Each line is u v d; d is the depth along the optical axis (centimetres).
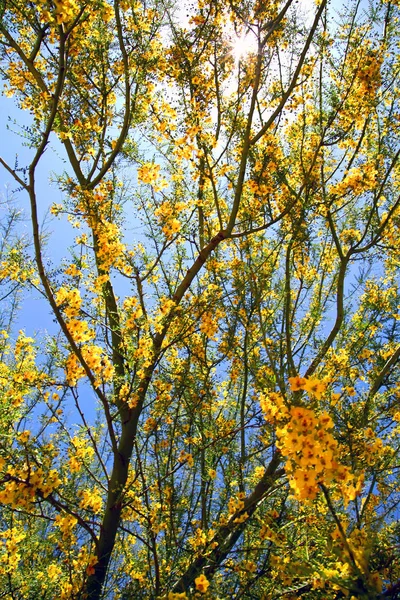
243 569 378
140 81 509
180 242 525
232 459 476
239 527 417
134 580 458
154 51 549
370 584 229
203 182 550
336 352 506
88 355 412
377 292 546
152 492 458
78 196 466
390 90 514
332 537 258
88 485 514
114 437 439
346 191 483
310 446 231
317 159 509
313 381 245
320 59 498
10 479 355
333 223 487
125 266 448
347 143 518
